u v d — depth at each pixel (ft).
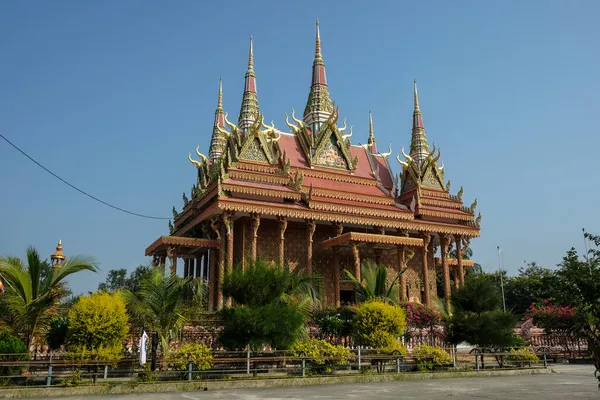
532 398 50.62
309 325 85.40
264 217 128.77
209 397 50.98
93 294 64.59
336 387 61.31
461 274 151.12
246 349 68.44
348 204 132.16
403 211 140.67
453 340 86.69
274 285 74.54
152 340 62.23
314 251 135.85
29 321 66.23
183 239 119.24
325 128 149.28
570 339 112.27
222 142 173.37
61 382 57.47
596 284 36.22
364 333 77.71
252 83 160.35
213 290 119.65
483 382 67.41
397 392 55.72
